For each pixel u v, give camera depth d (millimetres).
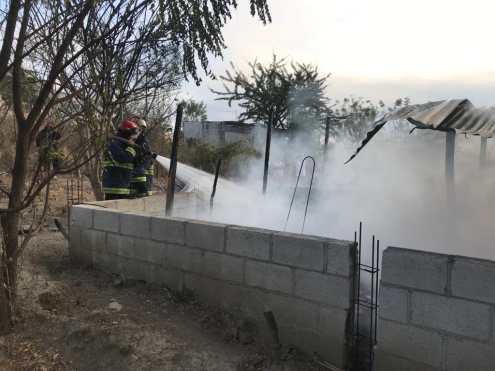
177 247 3549
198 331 3047
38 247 5133
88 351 2770
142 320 3139
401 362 2398
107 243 4172
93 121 2697
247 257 3072
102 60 2654
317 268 2707
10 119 3406
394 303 2408
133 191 6016
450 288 2221
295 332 2842
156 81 2930
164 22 2646
